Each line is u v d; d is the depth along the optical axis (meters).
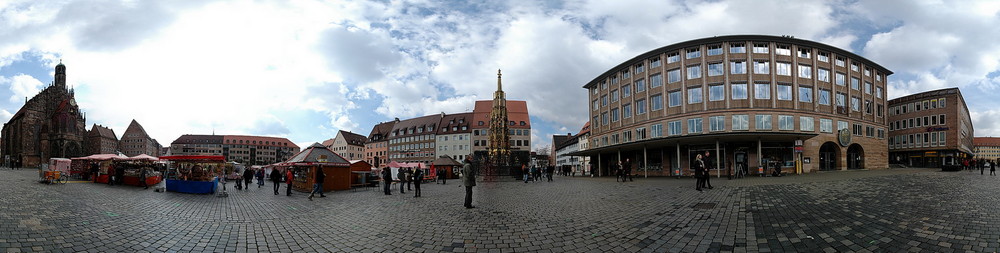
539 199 15.12
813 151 41.44
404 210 12.21
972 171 33.94
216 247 7.10
